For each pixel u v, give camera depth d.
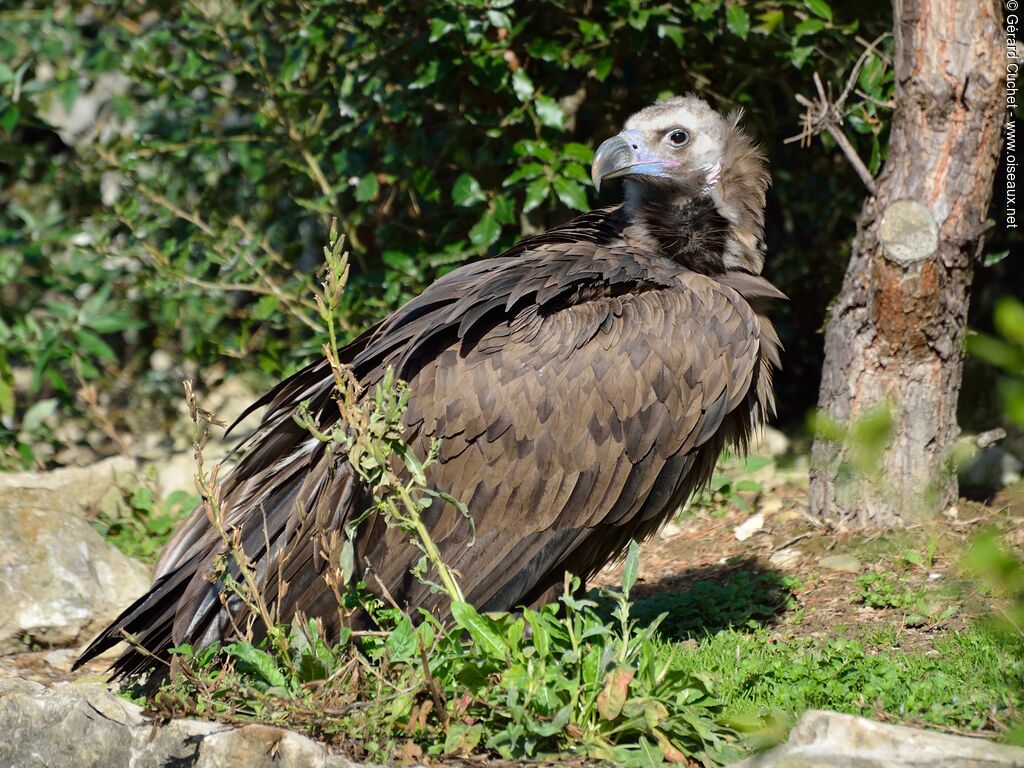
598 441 8.81
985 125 10.73
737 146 10.27
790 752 6.77
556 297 9.14
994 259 11.98
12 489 11.25
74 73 15.88
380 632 7.95
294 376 9.39
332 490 8.69
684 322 9.01
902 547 10.79
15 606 10.42
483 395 8.83
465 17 12.58
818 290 16.14
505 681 7.46
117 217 15.42
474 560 8.77
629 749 7.33
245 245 15.57
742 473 13.52
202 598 8.77
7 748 7.69
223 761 7.18
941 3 10.62
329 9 13.68
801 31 12.66
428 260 13.89
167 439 16.17
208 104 16.03
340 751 7.24
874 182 11.26
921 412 11.12
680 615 10.20
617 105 14.30
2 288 17.83
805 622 9.88
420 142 13.79
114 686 9.45
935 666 8.52
